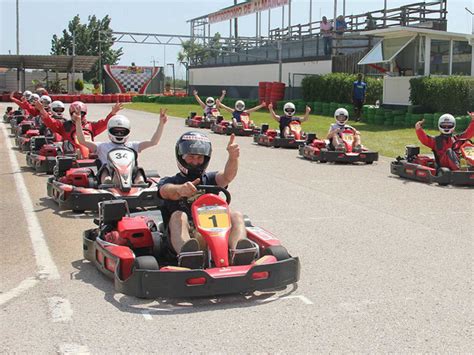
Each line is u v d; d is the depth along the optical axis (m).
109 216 5.35
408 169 11.15
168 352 3.79
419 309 4.56
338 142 13.18
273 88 30.03
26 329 4.15
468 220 7.68
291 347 3.88
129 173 8.10
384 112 20.89
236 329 4.16
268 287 4.73
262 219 7.62
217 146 16.25
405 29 21.06
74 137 10.95
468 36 21.78
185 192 5.04
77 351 3.80
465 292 4.95
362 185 10.37
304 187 10.05
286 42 33.91
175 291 4.54
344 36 29.19
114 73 54.16
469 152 10.74
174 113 30.66
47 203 8.62
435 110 20.23
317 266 5.65
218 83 41.91
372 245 6.42
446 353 3.79
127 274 4.84
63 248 6.28
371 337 4.04
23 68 47.81
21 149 15.22
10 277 5.30
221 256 4.75
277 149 15.77
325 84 26.56
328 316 4.41
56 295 4.84
